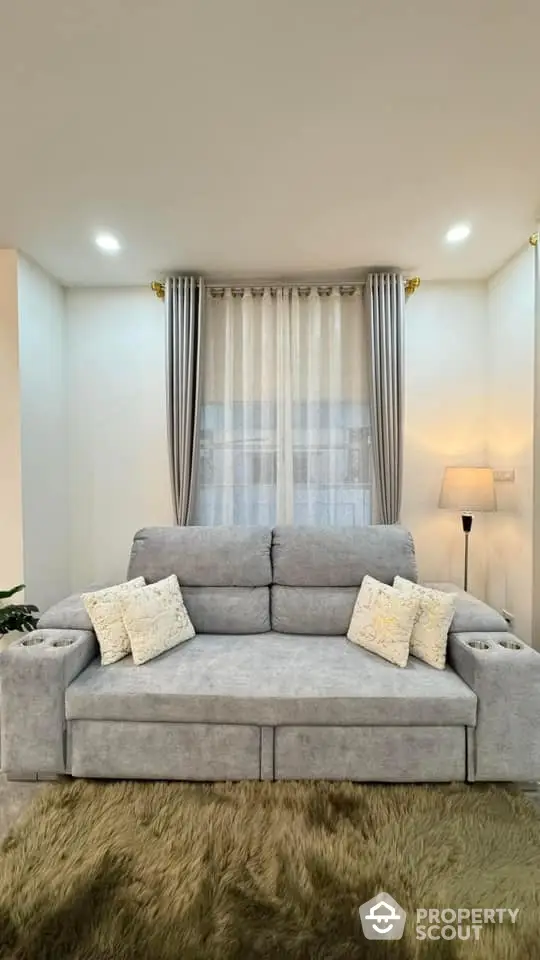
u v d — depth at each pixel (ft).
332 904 4.92
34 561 10.11
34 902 4.91
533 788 6.79
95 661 7.76
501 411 10.74
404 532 9.58
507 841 5.72
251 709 6.78
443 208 8.20
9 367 9.64
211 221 8.57
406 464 11.51
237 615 9.00
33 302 10.14
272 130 6.20
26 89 5.52
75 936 4.60
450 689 6.88
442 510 11.53
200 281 10.93
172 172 7.10
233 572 9.18
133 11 4.60
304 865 5.36
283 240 9.31
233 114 5.91
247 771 6.83
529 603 9.48
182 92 5.57
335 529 9.63
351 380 11.36
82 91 5.56
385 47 5.00
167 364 11.05
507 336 10.42
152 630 7.89
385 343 10.91
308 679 7.14
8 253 9.56
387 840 5.71
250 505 11.43
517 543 10.00
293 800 6.39
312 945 4.52
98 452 11.66
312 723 6.78
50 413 10.82
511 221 8.66
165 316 11.13
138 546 9.43
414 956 4.44
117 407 11.64
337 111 5.87
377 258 10.19
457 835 5.80
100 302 11.60
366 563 9.15
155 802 6.37
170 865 5.35
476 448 11.47
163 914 4.80
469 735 6.76
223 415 11.41
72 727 6.91
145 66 5.22
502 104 5.78
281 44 4.97
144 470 11.66
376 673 7.32
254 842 5.68
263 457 11.39
